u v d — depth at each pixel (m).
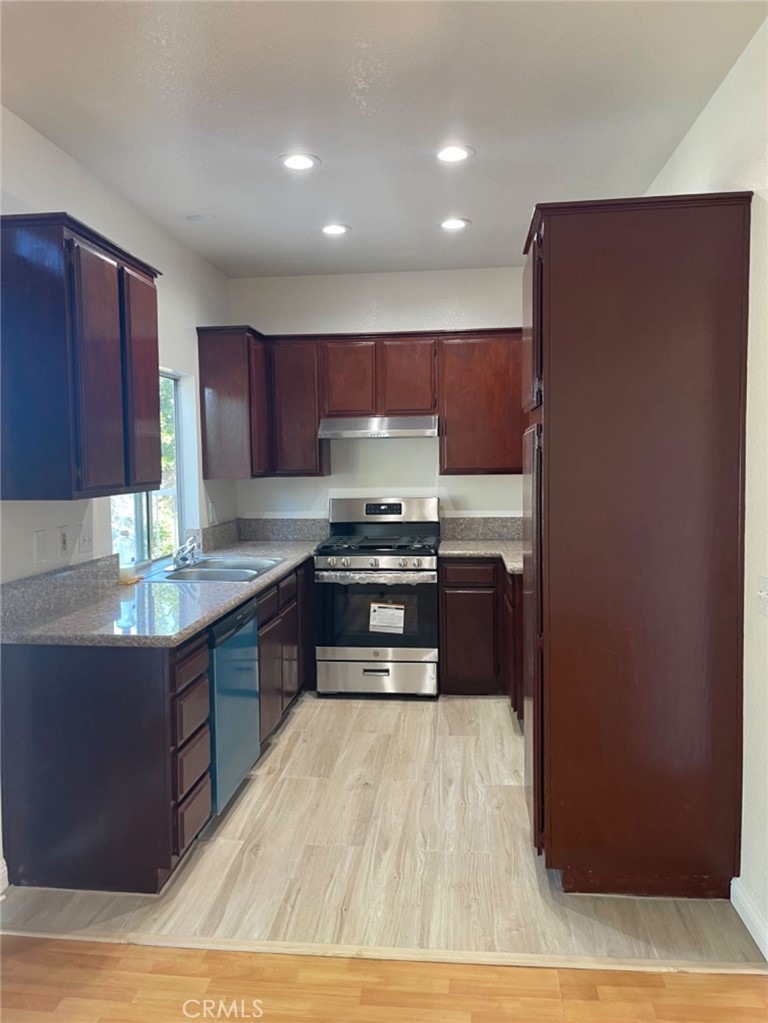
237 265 4.46
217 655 2.67
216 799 2.67
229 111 2.49
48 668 2.32
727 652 2.23
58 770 2.34
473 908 2.23
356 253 4.24
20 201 2.52
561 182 3.18
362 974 1.96
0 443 2.32
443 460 4.45
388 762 3.30
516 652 3.77
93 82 2.28
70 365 2.29
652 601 2.24
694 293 2.17
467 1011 1.83
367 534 4.76
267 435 4.51
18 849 2.37
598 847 2.30
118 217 3.25
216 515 4.47
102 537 3.02
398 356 4.43
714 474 2.20
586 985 1.92
